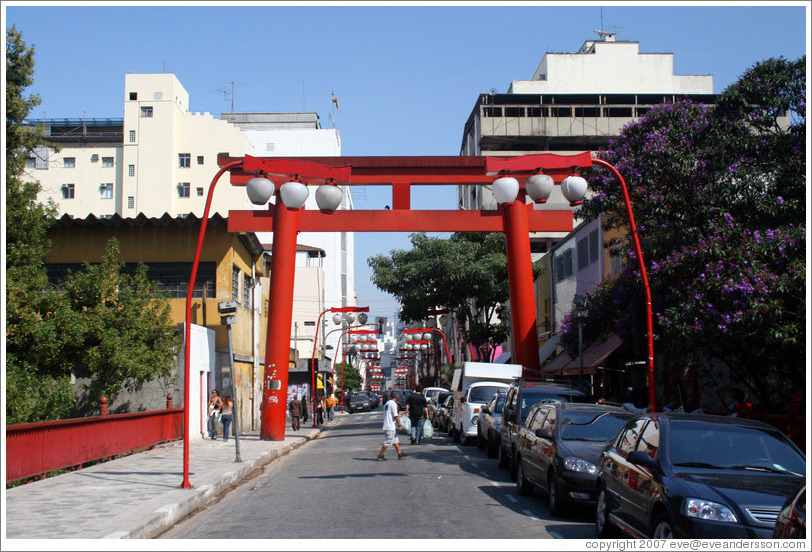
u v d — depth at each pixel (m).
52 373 21.23
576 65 67.75
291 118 99.06
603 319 23.27
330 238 95.81
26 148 22.16
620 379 29.16
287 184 12.30
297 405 36.25
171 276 30.31
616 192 19.98
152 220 29.78
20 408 17.94
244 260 33.56
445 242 41.56
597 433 11.93
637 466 8.37
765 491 7.09
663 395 24.89
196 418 26.84
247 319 34.56
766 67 17.98
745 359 19.02
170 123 72.38
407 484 14.84
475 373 27.77
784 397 20.20
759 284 14.75
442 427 35.66
